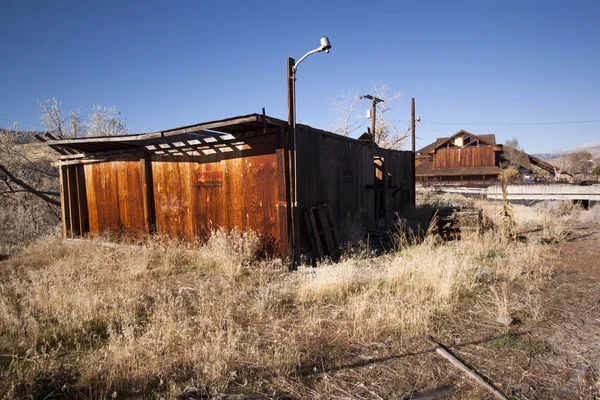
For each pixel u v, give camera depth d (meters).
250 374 3.39
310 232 7.68
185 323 4.25
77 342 4.10
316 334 4.30
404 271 6.39
